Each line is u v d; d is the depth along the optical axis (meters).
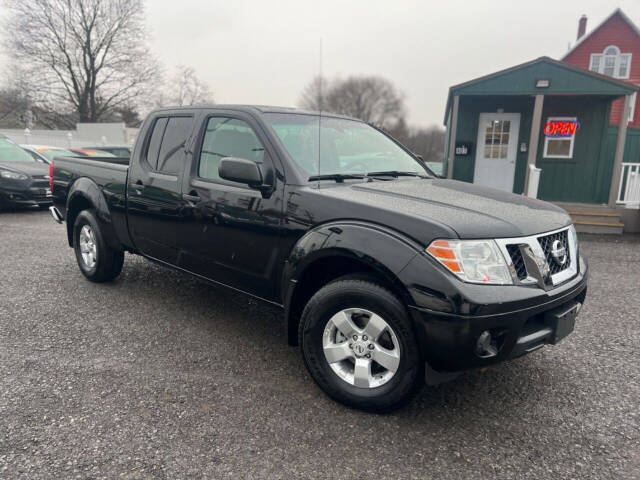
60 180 5.26
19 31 33.66
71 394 2.88
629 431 2.64
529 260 2.56
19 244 7.08
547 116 11.45
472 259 2.42
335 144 3.68
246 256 3.32
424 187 3.31
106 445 2.40
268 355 3.51
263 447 2.43
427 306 2.39
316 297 2.82
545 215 2.94
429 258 2.43
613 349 3.75
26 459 2.27
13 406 2.73
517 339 2.48
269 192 3.15
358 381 2.72
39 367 3.21
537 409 2.86
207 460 2.31
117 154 15.23
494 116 11.72
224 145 3.56
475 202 2.95
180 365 3.31
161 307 4.44
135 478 2.17
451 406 2.88
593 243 8.52
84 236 5.06
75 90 36.03
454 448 2.46
